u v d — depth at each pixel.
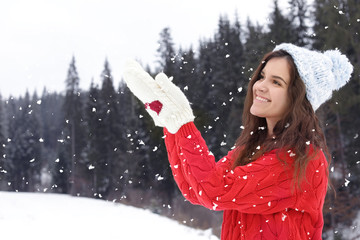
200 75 22.36
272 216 1.47
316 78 1.57
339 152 16.22
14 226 9.73
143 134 24.44
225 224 1.63
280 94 1.56
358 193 15.01
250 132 1.77
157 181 23.86
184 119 1.49
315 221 1.52
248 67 19.62
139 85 1.53
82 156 32.28
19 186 37.66
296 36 19.34
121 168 26.70
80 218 12.18
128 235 9.80
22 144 38.56
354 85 16.41
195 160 1.46
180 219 16.97
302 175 1.44
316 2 18.59
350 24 17.61
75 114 34.88
